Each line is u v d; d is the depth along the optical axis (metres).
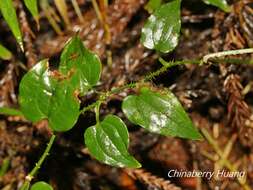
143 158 0.44
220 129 0.44
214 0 0.34
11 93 0.41
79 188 0.42
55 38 0.43
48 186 0.29
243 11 0.39
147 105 0.28
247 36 0.39
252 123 0.37
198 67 0.41
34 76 0.29
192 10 0.41
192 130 0.28
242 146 0.43
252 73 0.42
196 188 0.43
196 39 0.42
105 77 0.41
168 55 0.41
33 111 0.29
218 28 0.39
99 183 0.43
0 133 0.41
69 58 0.28
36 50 0.43
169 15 0.29
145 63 0.42
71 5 0.44
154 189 0.38
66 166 0.42
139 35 0.42
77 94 0.28
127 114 0.28
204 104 0.44
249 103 0.43
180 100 0.40
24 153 0.41
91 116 0.39
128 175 0.40
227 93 0.39
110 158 0.28
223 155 0.44
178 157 0.45
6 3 0.30
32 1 0.31
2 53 0.38
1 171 0.40
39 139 0.40
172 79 0.42
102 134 0.28
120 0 0.42
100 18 0.41
